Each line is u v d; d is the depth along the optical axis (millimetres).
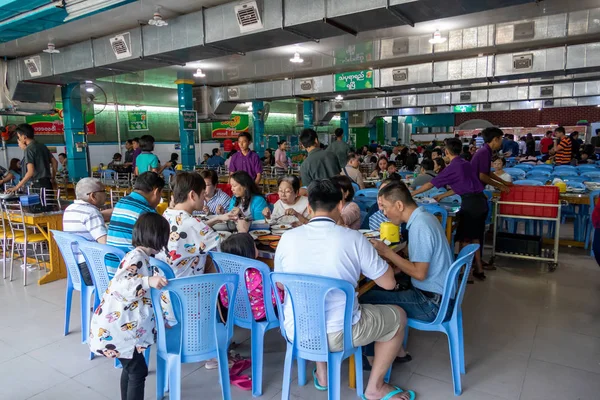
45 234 3953
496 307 3246
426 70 8570
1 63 7645
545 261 4395
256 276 2096
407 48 7555
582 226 4996
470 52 7789
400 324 1992
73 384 2291
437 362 2484
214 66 9531
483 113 19062
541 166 7230
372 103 13602
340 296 1780
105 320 1730
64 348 2691
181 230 2178
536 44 7246
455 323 2125
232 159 5137
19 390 2234
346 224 2889
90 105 8094
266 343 2736
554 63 7352
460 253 2289
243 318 2166
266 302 2082
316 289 1726
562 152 7742
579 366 2396
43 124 10977
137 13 5398
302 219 2998
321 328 1771
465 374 2332
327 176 4211
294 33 4719
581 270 4098
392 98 13398
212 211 3639
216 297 1878
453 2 3855
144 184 2527
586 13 6086
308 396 2148
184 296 1798
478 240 3816
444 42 7211
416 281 2211
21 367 2465
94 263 2396
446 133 18922
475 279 3881
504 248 4266
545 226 5535
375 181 6801
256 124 12188
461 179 3721
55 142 11258
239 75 10078
